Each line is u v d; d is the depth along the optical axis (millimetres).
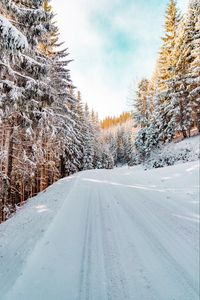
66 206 8820
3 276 4148
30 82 11273
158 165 25797
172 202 8312
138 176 16953
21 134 14578
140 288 3576
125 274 3994
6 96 10047
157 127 30469
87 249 5062
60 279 3900
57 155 26547
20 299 3367
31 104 12727
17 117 12641
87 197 10500
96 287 3645
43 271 4164
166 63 26406
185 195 8852
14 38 7410
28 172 16047
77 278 3920
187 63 23625
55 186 16406
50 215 7785
